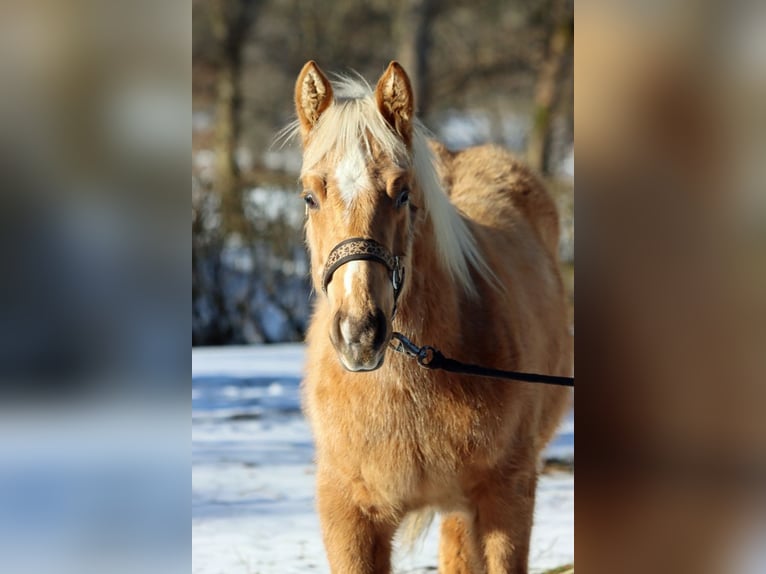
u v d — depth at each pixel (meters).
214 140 27.33
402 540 6.58
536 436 5.85
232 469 10.16
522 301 6.32
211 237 19.64
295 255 19.88
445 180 7.94
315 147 4.81
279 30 29.42
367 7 29.16
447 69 30.53
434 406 5.12
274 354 17.36
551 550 7.76
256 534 8.22
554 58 26.66
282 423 12.14
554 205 8.71
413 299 5.14
